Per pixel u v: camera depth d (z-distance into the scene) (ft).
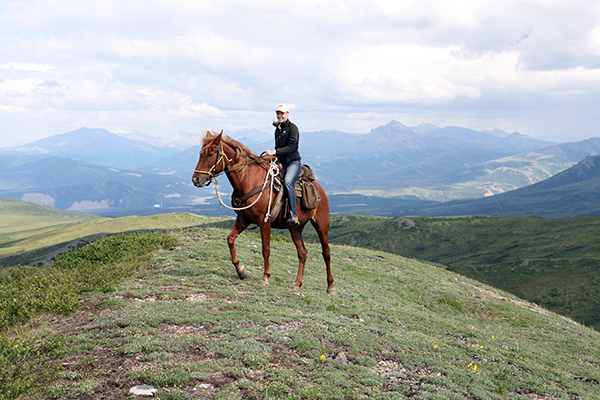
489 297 70.03
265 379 16.98
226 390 15.38
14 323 23.07
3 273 36.86
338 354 21.72
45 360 17.12
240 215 32.65
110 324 21.93
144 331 20.74
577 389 25.99
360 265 71.00
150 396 14.80
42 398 14.38
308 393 16.11
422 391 19.07
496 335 41.55
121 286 30.83
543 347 41.55
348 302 36.76
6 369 15.62
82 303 26.30
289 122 31.94
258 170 30.66
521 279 495.82
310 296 34.76
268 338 21.58
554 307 416.67
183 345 19.45
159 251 47.11
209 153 28.30
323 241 37.06
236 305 26.81
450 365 24.16
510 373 26.08
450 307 57.47
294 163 32.17
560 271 488.44
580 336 55.52
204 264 40.34
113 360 17.54
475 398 19.81
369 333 26.66
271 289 33.53
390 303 45.44
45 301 24.91
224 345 19.84
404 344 26.30
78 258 42.93
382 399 17.22
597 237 614.75
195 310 24.95
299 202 32.60
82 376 15.94
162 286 31.45
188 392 15.25
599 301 403.34
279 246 68.74
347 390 17.07
